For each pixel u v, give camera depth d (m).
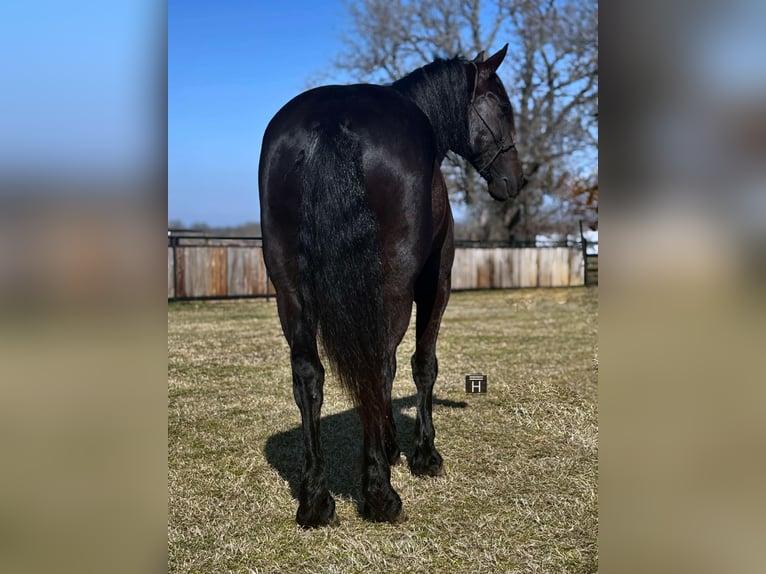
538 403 5.00
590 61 22.19
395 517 2.77
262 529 2.76
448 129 3.42
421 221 2.67
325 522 2.73
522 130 23.12
